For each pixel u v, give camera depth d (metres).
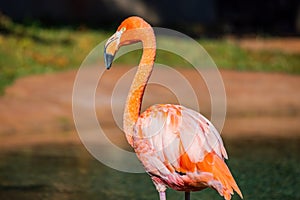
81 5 51.22
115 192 18.66
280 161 22.08
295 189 18.80
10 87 30.23
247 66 40.78
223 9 63.09
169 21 54.41
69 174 20.52
